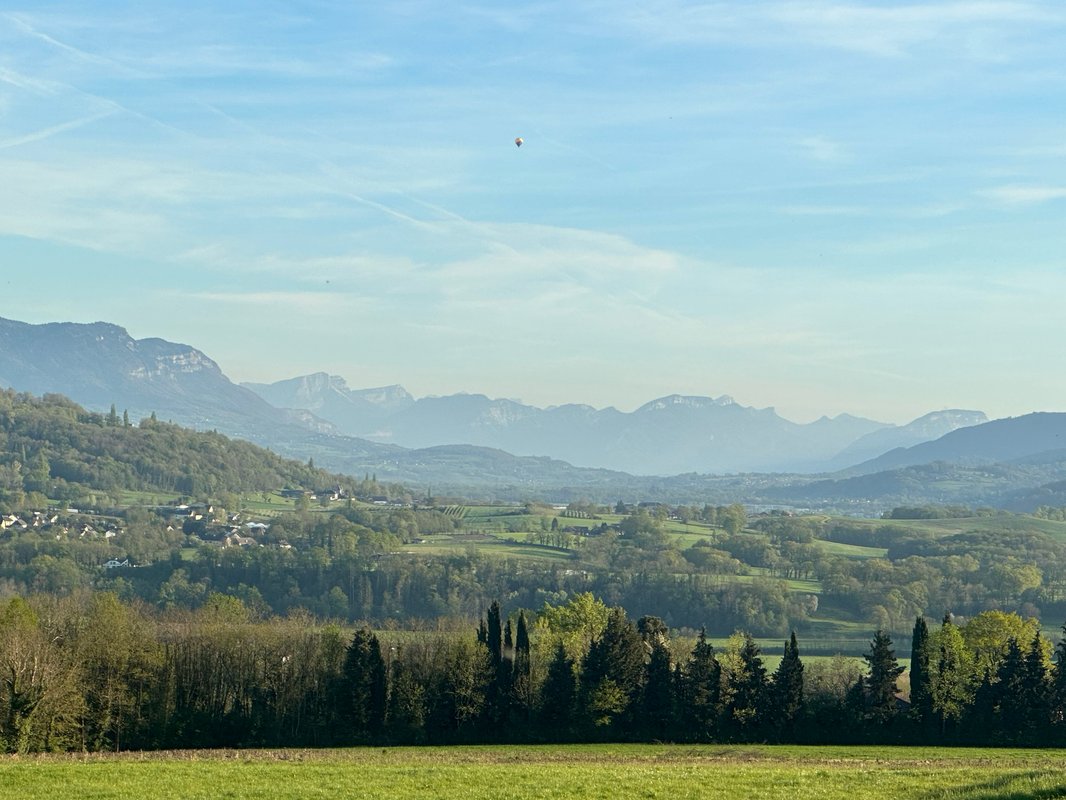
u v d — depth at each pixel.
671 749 102.00
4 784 63.34
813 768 75.56
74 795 60.19
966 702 114.94
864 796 59.69
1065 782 54.91
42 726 93.06
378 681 113.75
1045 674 115.38
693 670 115.75
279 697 113.31
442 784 64.69
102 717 102.44
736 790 62.41
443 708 113.56
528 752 95.94
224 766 72.44
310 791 61.75
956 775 68.12
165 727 106.62
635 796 60.50
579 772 70.75
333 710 113.19
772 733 113.06
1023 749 105.62
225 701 114.06
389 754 90.94
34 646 95.31
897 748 105.25
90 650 106.44
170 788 62.56
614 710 113.88
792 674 113.88
